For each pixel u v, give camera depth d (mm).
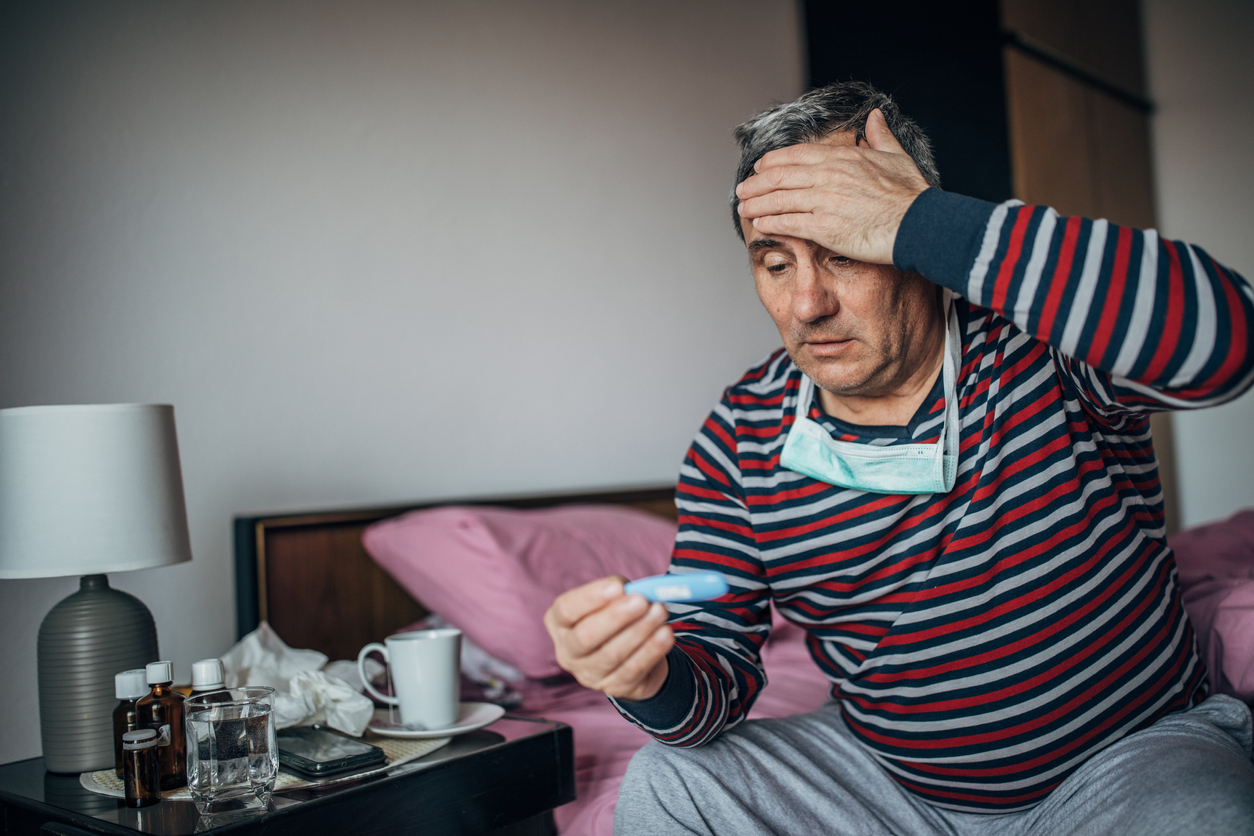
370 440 1606
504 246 1862
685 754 788
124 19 1329
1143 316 598
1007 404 811
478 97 1831
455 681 1011
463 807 882
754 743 853
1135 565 796
